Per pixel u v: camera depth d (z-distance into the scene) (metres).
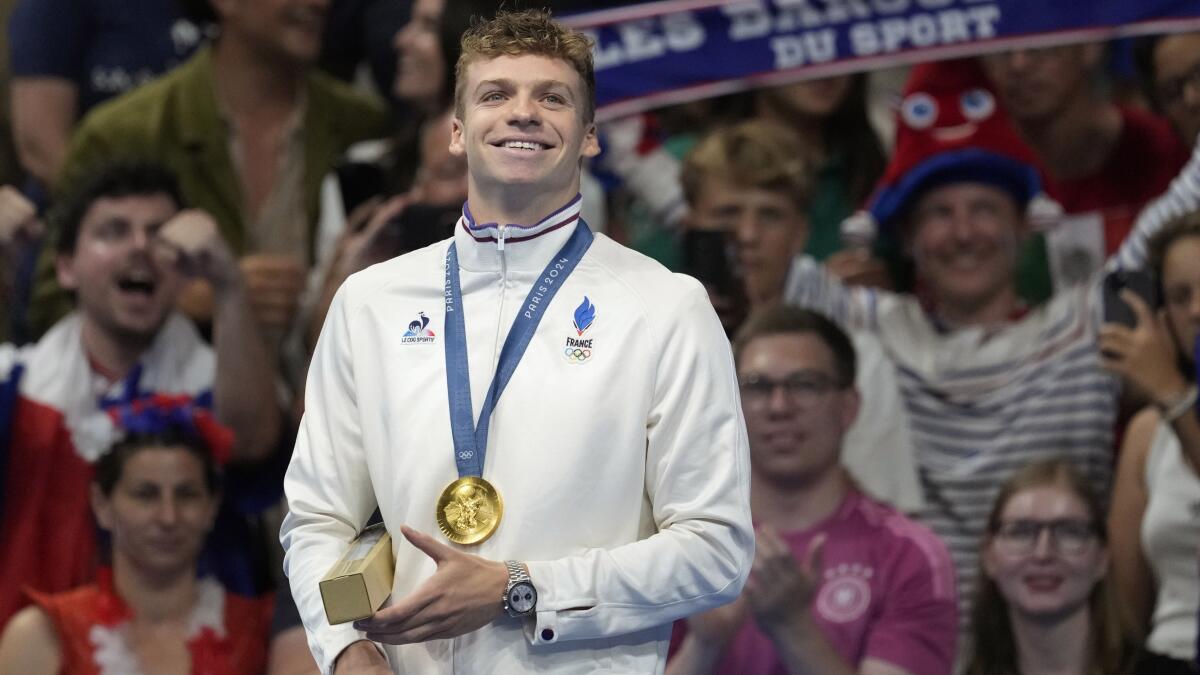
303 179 17.98
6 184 18.70
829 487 15.38
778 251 16.53
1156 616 15.02
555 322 7.46
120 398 15.95
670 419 7.32
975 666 15.30
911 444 15.87
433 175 16.48
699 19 16.91
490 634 7.25
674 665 14.83
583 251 7.73
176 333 16.31
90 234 16.11
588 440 7.23
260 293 16.73
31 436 15.47
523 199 7.54
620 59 16.98
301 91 18.08
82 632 14.65
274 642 15.30
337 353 7.76
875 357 16.14
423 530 7.31
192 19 18.48
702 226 16.55
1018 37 16.55
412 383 7.45
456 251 7.79
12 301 17.52
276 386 16.23
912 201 16.61
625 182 17.08
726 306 15.80
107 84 18.34
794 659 14.72
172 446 15.09
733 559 7.30
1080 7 16.47
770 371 15.28
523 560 7.17
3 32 19.52
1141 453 15.35
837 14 16.78
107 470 15.05
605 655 7.32
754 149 16.53
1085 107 16.75
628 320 7.41
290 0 17.53
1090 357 15.91
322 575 7.36
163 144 17.55
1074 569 15.18
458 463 7.27
